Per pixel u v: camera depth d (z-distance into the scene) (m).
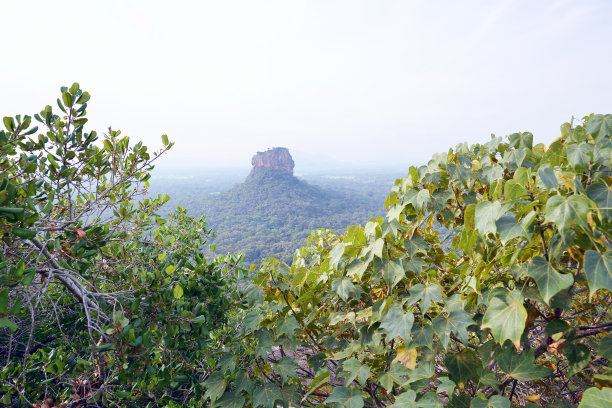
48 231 1.88
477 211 1.42
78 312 2.54
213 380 1.89
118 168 2.61
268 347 1.92
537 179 1.37
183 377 2.27
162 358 2.52
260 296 2.10
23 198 1.67
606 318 1.97
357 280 1.97
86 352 2.62
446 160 2.20
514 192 1.31
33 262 1.83
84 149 2.30
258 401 1.76
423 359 1.57
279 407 2.07
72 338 2.69
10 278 1.44
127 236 2.38
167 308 2.18
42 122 2.12
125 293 2.16
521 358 1.41
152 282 2.25
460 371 1.52
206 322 2.51
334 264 1.92
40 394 2.18
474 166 2.11
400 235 2.00
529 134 2.10
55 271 1.75
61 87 2.12
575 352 1.37
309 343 2.27
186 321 2.13
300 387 2.02
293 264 2.72
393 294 1.93
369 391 1.99
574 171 1.41
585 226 1.06
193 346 2.51
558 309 1.41
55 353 2.17
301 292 2.26
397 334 1.52
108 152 2.55
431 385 1.99
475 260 1.67
